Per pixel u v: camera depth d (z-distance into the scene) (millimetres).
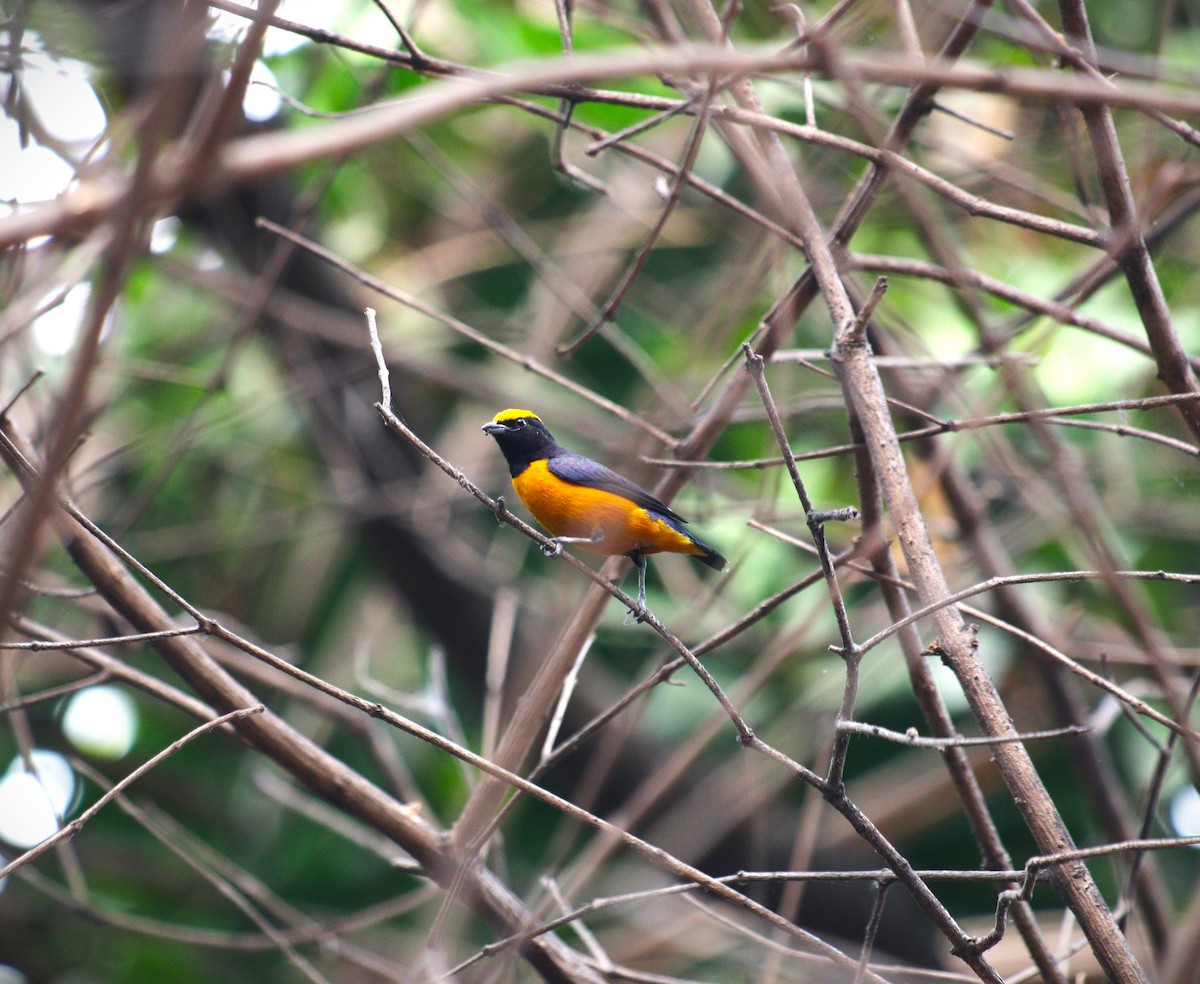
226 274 14742
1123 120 10719
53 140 6105
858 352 7270
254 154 2926
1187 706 7309
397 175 15438
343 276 15680
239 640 6098
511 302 17172
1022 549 12219
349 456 15133
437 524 15492
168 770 16141
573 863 15094
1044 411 7082
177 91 2910
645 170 14859
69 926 15414
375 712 6020
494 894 8109
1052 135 11859
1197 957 4770
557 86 8094
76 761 8656
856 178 11375
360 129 3043
